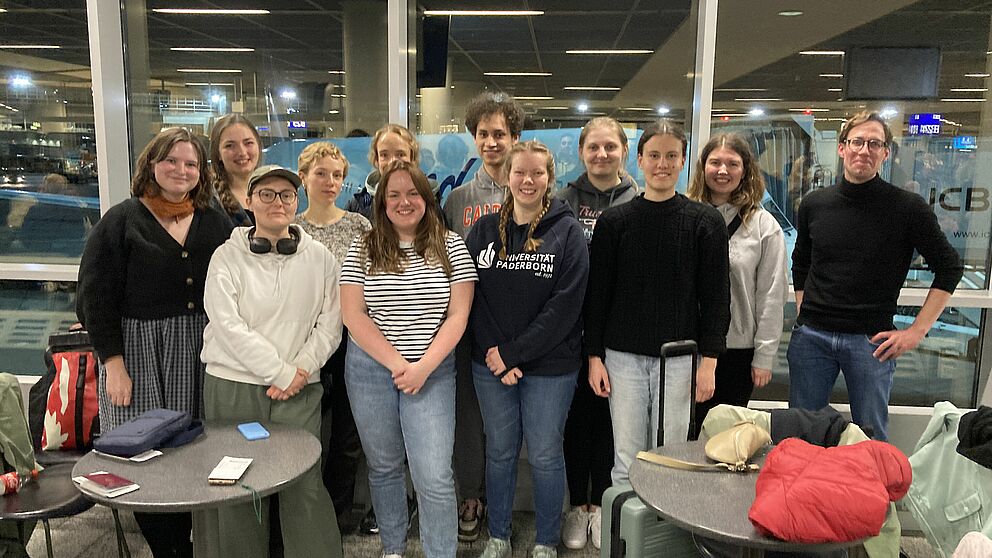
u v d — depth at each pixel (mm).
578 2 3230
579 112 2922
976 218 2717
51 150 2975
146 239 2025
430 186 2045
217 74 3084
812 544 1264
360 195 2686
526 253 2055
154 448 1666
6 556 1910
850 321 2203
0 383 1934
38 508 1811
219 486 1466
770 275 2250
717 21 2725
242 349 1935
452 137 2941
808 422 1748
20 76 2924
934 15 2645
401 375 1961
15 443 1941
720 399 2354
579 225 2113
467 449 2488
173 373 2082
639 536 1732
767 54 2723
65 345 2443
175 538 2201
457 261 2051
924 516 1715
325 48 3027
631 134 2875
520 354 2027
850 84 2723
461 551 2426
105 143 2934
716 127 2793
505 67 3895
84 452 2309
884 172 2762
